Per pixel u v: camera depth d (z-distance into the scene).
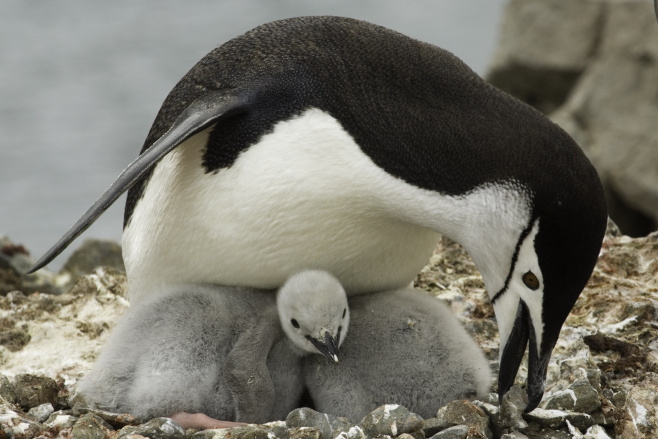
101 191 36.31
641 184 22.97
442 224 9.37
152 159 8.84
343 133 9.24
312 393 9.81
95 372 9.63
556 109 26.72
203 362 9.45
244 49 10.09
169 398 9.25
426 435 9.17
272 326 9.62
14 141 40.81
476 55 51.03
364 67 9.45
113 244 16.06
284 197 9.29
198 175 9.64
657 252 13.05
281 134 9.31
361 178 9.23
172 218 9.92
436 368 9.69
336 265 9.86
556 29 26.33
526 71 26.70
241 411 9.26
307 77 9.45
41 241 32.09
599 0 25.73
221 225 9.60
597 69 24.95
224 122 9.48
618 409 9.64
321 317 9.18
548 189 8.89
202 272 10.02
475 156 9.13
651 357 10.71
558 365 10.41
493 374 10.55
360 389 9.70
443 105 9.30
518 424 9.35
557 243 8.98
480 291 12.54
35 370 11.27
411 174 9.23
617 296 12.03
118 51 53.09
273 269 9.74
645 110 23.92
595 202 8.90
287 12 59.88
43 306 12.48
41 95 46.38
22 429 9.09
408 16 57.66
